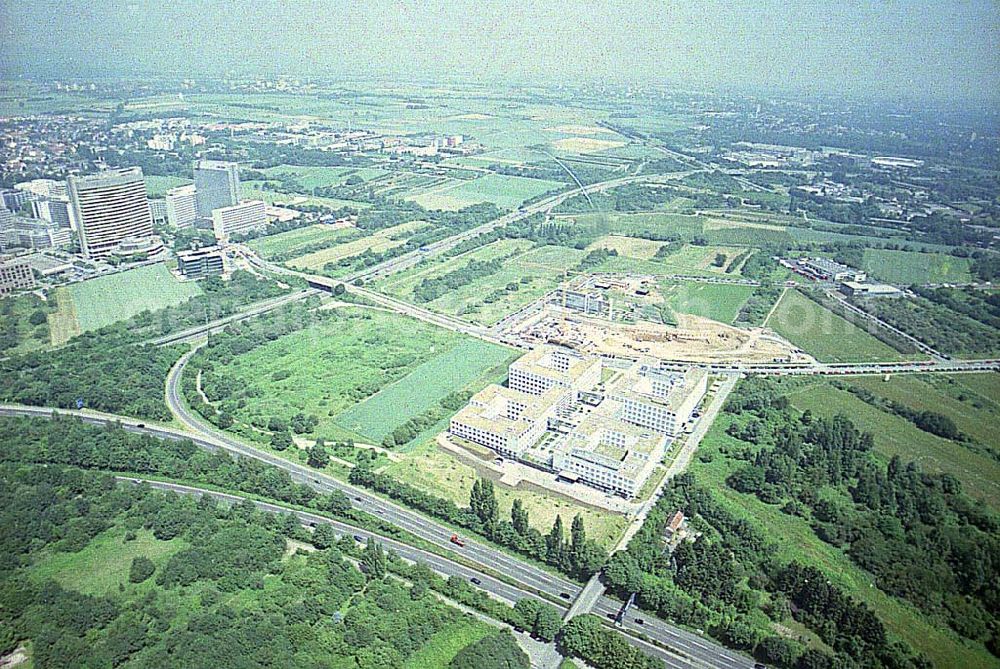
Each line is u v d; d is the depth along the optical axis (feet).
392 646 618.03
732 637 631.97
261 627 620.08
